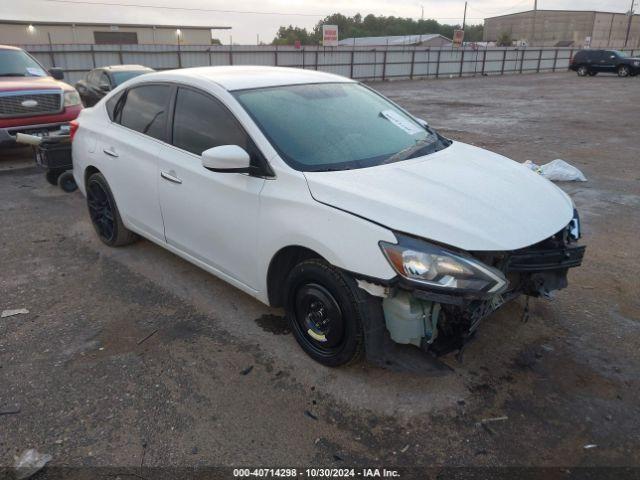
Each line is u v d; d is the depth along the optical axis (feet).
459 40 141.90
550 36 328.08
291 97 12.07
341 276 9.21
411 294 8.74
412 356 9.16
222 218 11.31
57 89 28.89
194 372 10.25
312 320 10.27
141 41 162.91
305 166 10.21
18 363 10.53
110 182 15.06
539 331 11.50
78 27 150.82
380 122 12.51
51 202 21.70
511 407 9.21
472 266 8.33
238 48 100.37
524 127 43.06
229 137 11.23
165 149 12.92
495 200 9.60
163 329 11.80
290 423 8.90
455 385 9.78
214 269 12.31
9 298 13.29
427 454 8.24
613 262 15.29
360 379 9.98
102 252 16.28
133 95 14.62
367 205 8.98
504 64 142.10
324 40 117.08
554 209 10.03
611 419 8.91
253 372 10.24
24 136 22.30
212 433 8.68
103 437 8.60
